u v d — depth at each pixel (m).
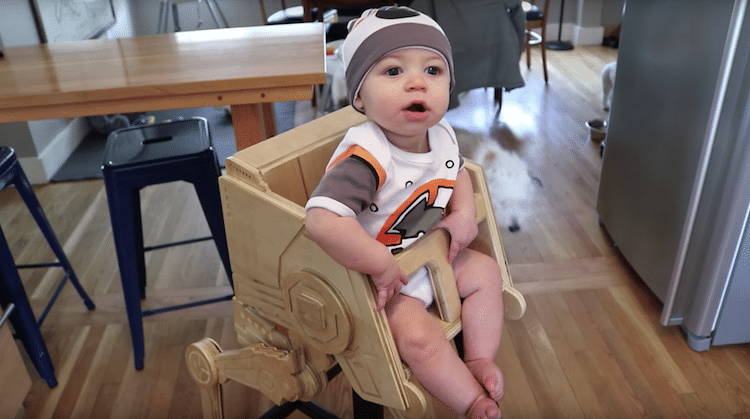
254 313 1.02
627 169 1.92
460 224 0.90
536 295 1.88
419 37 0.79
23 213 2.55
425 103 0.79
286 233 0.83
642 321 1.75
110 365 1.67
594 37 4.80
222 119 3.44
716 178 1.46
